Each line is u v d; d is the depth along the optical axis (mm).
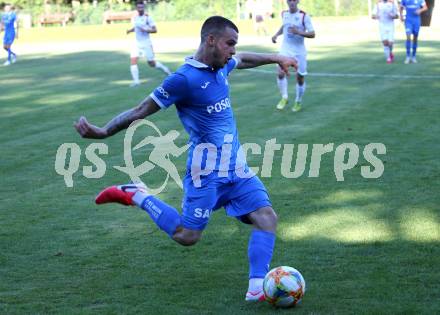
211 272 11102
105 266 11445
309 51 50281
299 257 11617
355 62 42125
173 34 72125
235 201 10250
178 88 9695
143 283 10688
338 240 12438
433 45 51094
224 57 9680
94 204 15156
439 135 21047
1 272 11211
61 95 31969
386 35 41219
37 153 20266
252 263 10062
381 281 10508
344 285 10391
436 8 73312
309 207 14484
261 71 39719
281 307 9633
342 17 83438
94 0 93750
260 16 66938
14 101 30422
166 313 9562
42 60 50844
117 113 26750
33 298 10148
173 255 11898
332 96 29344
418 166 17531
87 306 9844
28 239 12867
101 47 61656
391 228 13016
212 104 9836
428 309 9461
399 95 28875
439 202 14547
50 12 91125
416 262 11266
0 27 53750
